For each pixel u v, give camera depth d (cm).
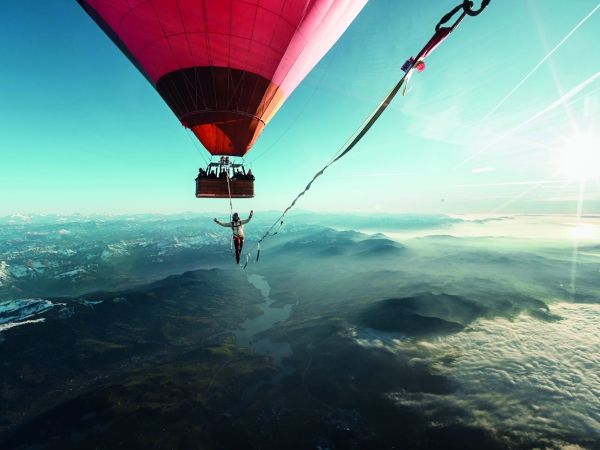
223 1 1520
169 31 1638
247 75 1759
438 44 451
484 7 387
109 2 1644
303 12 1616
